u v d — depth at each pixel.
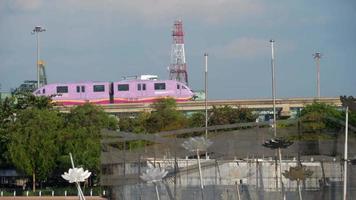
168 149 113.38
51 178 165.38
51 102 186.62
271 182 101.38
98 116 170.00
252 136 110.12
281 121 117.50
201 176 97.81
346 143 84.75
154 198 108.12
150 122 177.38
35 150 155.62
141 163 112.31
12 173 170.75
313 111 158.38
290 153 104.56
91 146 154.75
